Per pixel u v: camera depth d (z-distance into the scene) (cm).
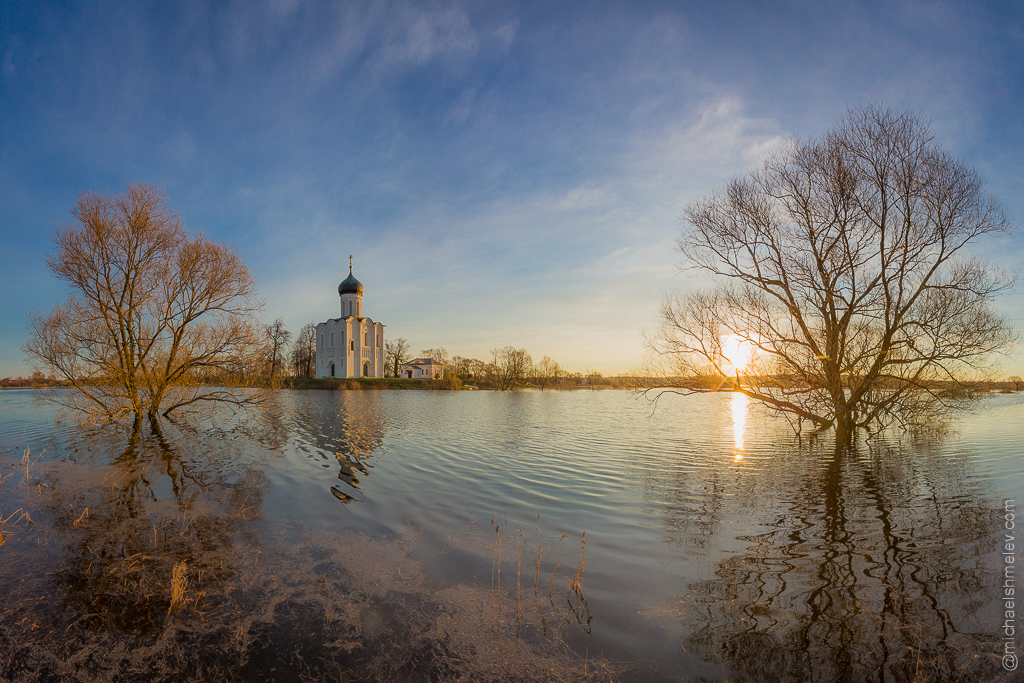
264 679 508
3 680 505
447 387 7919
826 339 1781
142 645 566
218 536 892
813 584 709
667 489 1239
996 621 612
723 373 1938
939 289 1672
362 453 1762
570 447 1905
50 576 731
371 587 696
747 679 505
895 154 1644
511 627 597
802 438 2131
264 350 2595
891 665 527
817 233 1777
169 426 2541
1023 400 4556
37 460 1625
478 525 955
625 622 609
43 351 2167
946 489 1249
